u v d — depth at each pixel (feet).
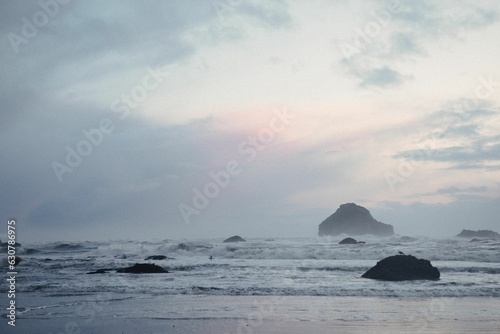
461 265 102.27
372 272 81.82
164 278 81.71
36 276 85.15
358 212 465.47
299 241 246.47
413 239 255.70
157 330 40.50
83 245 200.13
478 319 45.65
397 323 43.70
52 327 41.81
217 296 61.41
